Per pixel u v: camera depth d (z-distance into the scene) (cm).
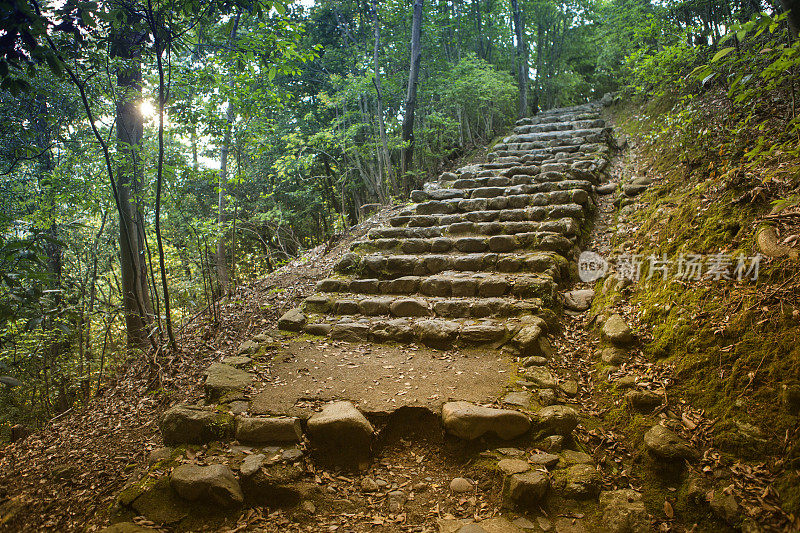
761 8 533
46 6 303
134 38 425
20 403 576
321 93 972
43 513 250
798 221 316
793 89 391
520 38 1186
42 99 519
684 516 227
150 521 233
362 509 249
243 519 239
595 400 315
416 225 604
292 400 314
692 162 511
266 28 468
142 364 467
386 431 296
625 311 385
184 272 885
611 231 523
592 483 244
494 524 229
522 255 480
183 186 545
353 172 1234
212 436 288
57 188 524
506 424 276
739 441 245
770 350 269
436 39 1137
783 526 202
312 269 622
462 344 384
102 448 312
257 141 541
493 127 1208
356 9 1112
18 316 312
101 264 755
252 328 485
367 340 411
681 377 301
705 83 610
